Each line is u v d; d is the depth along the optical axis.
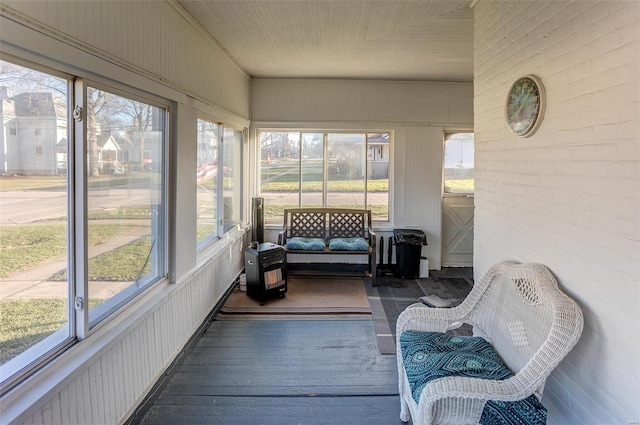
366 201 5.66
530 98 2.11
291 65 4.64
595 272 1.68
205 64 3.44
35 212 1.62
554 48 1.95
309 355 3.04
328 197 5.66
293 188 5.66
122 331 2.08
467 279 5.14
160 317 2.60
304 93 5.40
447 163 5.72
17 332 1.54
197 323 3.34
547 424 2.04
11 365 1.50
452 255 5.80
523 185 2.26
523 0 2.23
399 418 2.30
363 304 4.16
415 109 5.44
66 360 1.73
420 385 1.85
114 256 2.18
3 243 1.47
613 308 1.59
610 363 1.61
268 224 5.64
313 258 5.55
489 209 2.71
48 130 1.67
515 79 2.33
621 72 1.53
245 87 5.10
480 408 1.76
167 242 2.82
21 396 1.48
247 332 3.45
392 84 5.41
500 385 1.68
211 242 3.91
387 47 3.88
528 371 1.70
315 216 5.40
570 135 1.84
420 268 5.21
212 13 2.98
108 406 1.98
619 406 1.56
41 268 1.66
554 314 1.75
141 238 2.50
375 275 4.83
